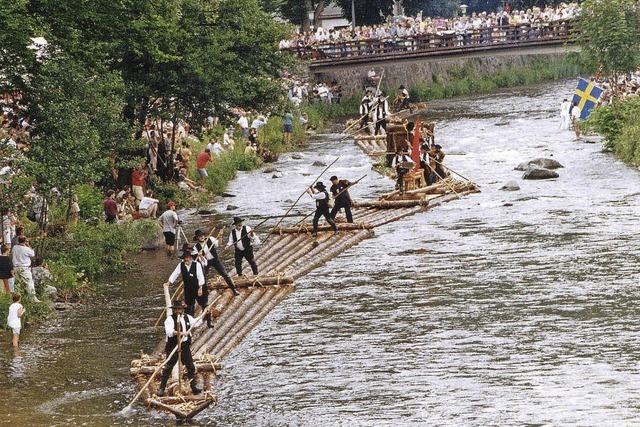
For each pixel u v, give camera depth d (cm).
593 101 13175
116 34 8600
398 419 4519
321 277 6869
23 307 5888
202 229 8531
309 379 5034
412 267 6994
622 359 5091
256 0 11375
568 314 5800
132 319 6091
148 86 9519
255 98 11050
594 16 13088
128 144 8100
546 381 4862
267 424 4528
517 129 13950
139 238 7869
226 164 11069
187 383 4969
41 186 6956
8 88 7281
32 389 4997
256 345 5559
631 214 8250
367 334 5650
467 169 10931
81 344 5659
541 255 7100
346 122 16262
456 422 4459
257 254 7519
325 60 17838
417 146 9581
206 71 9762
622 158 10944
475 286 6444
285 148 13250
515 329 5600
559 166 10569
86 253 7112
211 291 6469
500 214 8581
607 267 6706
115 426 4528
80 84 7625
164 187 9588
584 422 4397
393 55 17938
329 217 8056
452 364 5141
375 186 10306
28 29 7162
